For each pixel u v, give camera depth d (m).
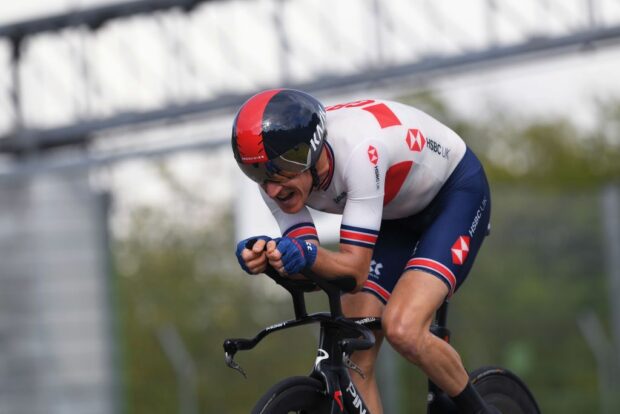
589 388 36.34
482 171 14.47
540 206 36.97
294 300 12.74
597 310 36.88
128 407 29.20
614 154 81.44
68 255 28.83
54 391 28.36
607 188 37.59
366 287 14.20
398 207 13.91
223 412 29.70
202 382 29.77
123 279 30.34
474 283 35.38
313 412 12.73
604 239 37.28
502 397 14.93
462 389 13.51
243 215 28.02
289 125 12.23
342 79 27.94
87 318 28.73
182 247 30.72
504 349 35.31
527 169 79.50
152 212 30.88
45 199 28.84
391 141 13.20
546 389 35.88
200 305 30.28
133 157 29.19
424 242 13.61
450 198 14.03
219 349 30.08
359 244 12.66
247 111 12.38
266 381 29.98
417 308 12.85
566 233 37.06
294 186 12.60
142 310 30.30
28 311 28.53
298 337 29.94
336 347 12.83
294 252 11.85
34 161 30.17
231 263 30.47
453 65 27.48
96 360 28.67
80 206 29.06
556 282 36.56
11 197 28.83
